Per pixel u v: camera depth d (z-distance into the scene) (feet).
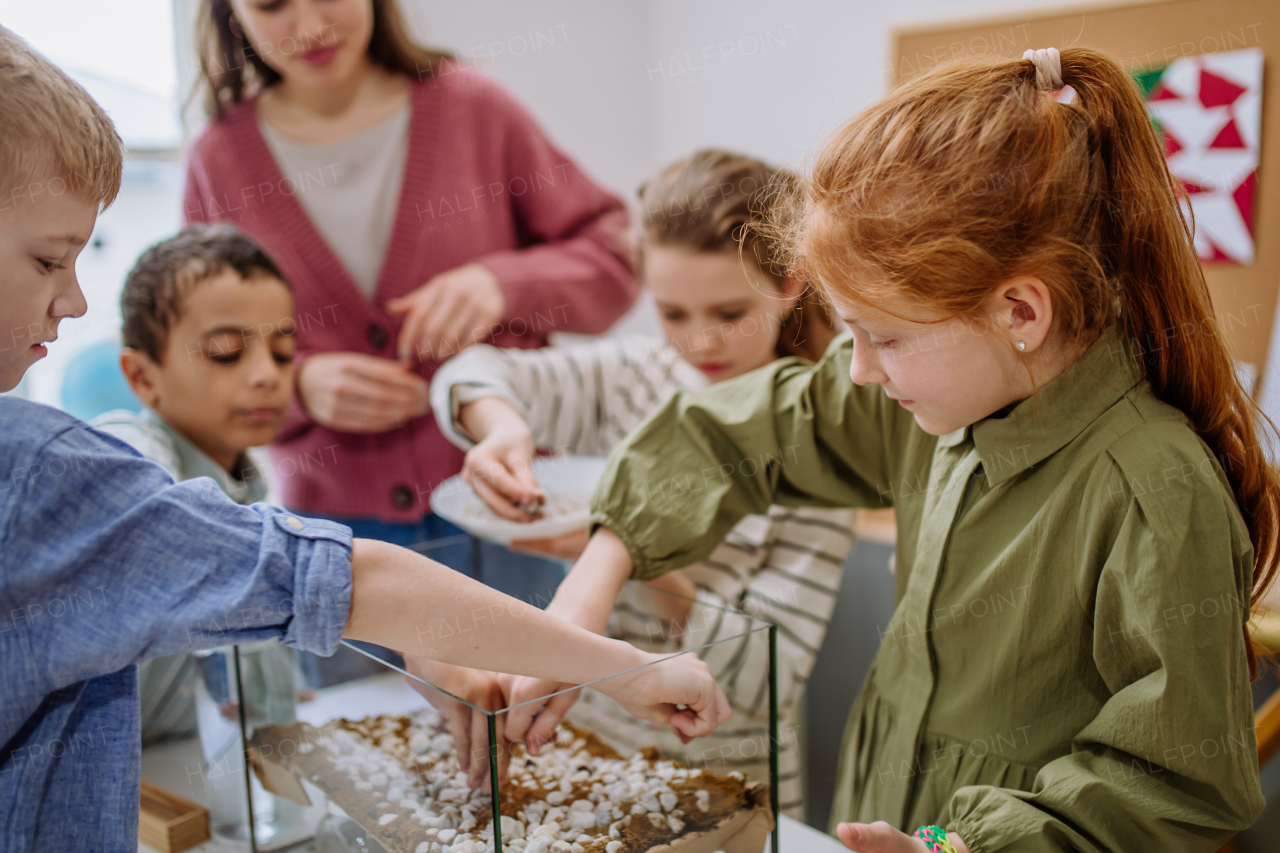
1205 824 1.60
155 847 2.08
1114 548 1.68
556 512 2.81
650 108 6.61
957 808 1.75
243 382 3.15
